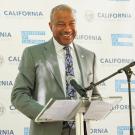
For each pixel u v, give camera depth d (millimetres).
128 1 5270
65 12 3479
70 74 3443
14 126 4910
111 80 5137
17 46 4996
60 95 3354
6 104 4914
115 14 5219
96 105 2822
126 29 5230
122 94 5148
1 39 4973
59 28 3461
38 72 3402
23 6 5039
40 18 5062
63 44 3508
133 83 5148
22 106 3127
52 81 3389
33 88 3436
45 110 2703
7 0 5012
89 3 5188
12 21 5004
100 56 5164
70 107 2758
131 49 5199
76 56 3547
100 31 5188
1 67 4945
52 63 3445
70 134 3287
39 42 5043
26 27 5027
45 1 5086
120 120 5117
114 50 5191
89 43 5156
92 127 5055
